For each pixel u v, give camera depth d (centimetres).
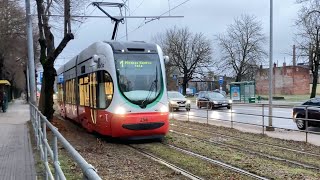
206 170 975
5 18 3666
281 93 7888
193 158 1142
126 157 1177
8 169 924
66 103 2416
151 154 1234
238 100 5153
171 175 918
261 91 8081
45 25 1928
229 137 1619
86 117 1752
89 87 1683
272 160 1097
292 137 1588
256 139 1545
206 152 1241
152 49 1531
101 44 1550
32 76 2298
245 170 966
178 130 1920
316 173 922
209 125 2134
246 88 5056
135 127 1417
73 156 321
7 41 4053
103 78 1498
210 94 3728
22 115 3123
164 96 1488
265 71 8019
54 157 529
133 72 1465
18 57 5122
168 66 8206
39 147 1126
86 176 264
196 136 1664
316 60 4831
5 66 5322
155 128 1445
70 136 1698
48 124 671
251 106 4184
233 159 1108
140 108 1433
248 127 2019
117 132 1417
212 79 8362
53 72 1950
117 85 1433
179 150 1298
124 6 2203
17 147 1282
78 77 1952
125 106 1420
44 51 1984
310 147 1320
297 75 7800
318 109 1802
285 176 890
